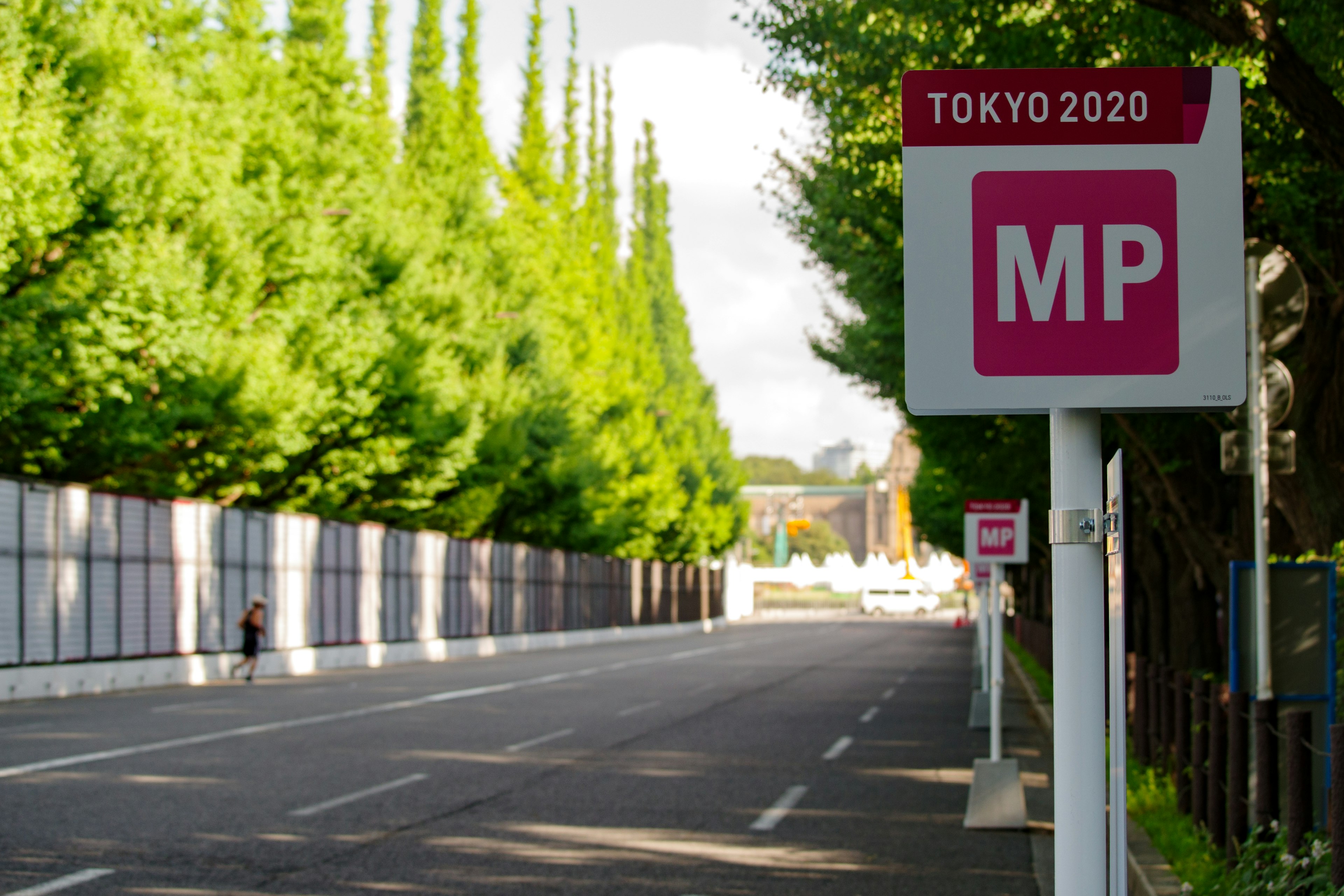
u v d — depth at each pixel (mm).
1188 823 9680
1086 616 2816
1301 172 10977
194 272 26406
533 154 64562
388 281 37812
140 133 25875
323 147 36469
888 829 10758
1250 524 15141
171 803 11227
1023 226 2873
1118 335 2848
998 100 2893
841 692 27781
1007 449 21172
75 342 23828
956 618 99062
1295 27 9812
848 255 18156
